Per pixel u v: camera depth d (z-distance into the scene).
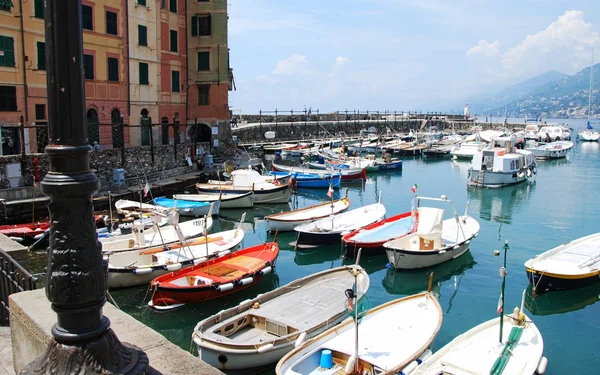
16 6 29.97
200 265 18.25
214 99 46.41
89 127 35.28
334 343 12.37
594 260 19.34
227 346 12.26
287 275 21.27
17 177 26.53
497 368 11.25
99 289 3.31
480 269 21.53
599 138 88.06
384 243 21.94
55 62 3.04
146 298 17.84
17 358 6.08
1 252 7.96
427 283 20.06
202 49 46.00
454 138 80.31
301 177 42.34
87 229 3.25
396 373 10.98
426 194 40.72
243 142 67.00
